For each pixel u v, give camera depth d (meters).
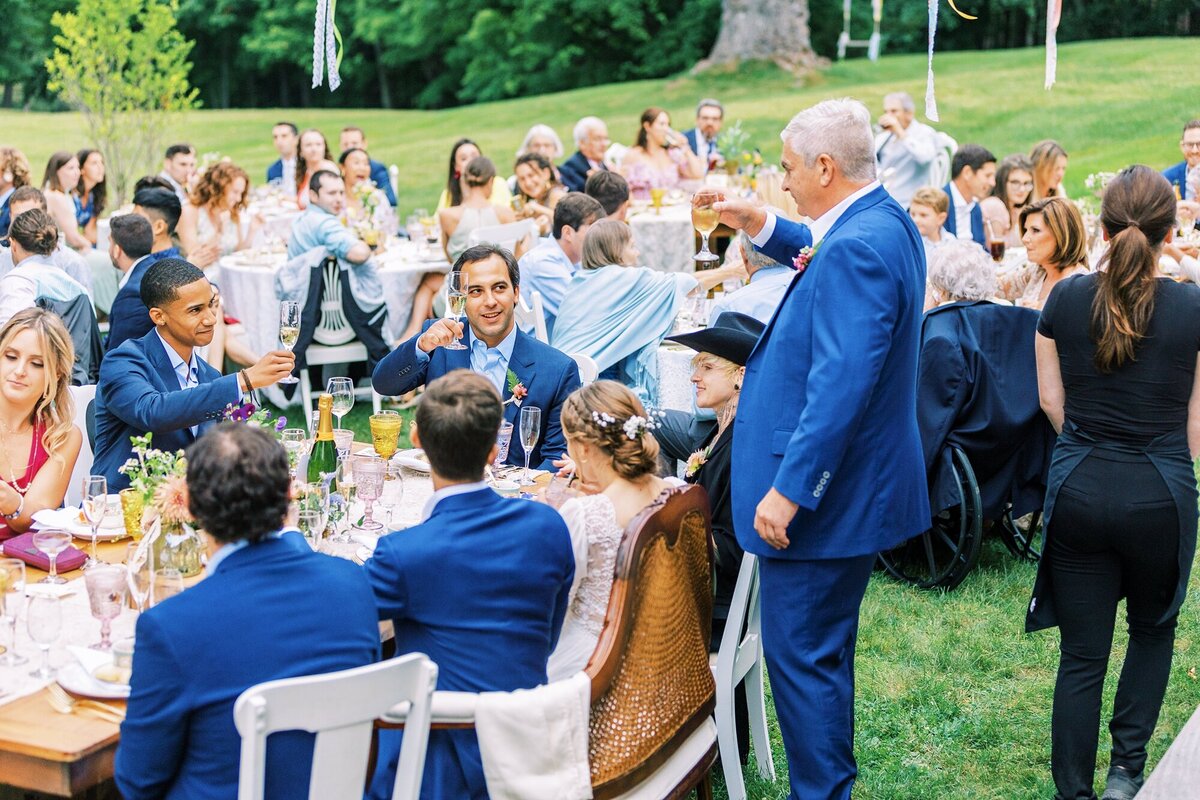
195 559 2.51
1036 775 3.44
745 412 3.00
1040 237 4.84
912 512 2.98
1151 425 3.01
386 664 2.07
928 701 3.86
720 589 3.30
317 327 6.70
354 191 8.03
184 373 3.66
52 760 2.13
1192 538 3.04
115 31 12.99
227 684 2.08
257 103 33.34
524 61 27.78
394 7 29.69
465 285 3.80
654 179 9.50
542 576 2.48
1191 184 7.86
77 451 3.45
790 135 2.93
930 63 3.42
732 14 21.33
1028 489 4.74
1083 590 3.12
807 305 2.87
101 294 7.46
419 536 2.43
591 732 2.52
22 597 2.74
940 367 4.61
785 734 2.99
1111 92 17.61
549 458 3.92
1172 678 4.00
